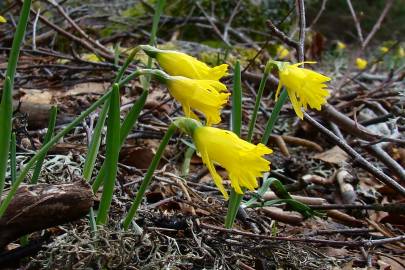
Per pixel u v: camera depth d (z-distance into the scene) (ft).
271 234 1.22
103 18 3.12
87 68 2.05
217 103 0.89
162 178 1.31
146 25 3.07
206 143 0.87
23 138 1.48
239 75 1.06
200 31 3.17
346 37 5.42
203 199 1.31
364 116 2.10
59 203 0.92
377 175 1.31
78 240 0.92
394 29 5.33
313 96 0.98
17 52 0.90
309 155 1.82
